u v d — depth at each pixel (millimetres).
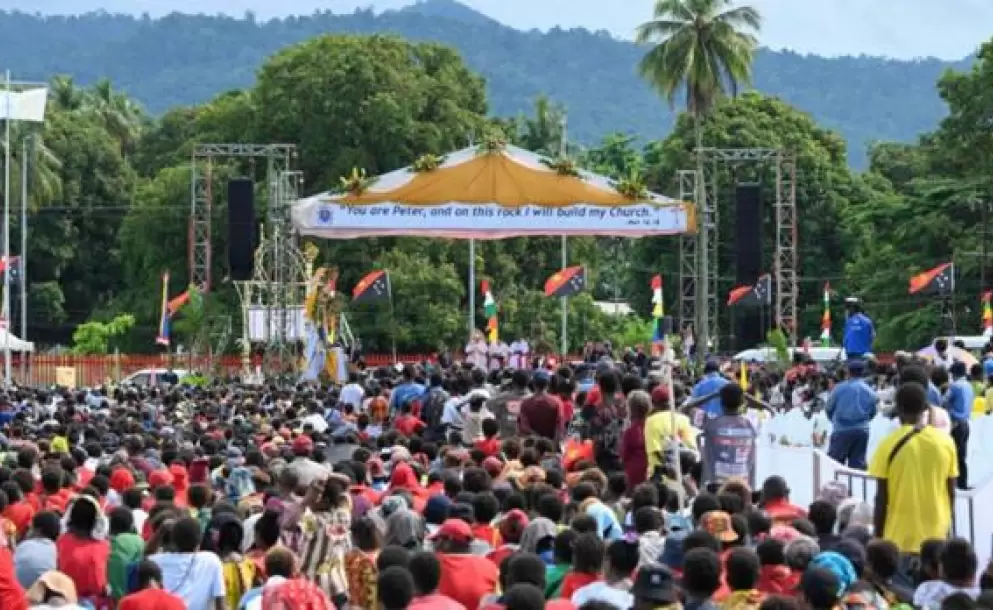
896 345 111812
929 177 122438
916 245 113938
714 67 109250
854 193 136000
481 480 24531
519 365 72750
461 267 121688
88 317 146000
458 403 37969
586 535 18562
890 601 18188
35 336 142875
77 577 21344
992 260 108438
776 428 36531
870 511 22234
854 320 40750
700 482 27344
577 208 57188
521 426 33469
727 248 129000
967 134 113875
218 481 29656
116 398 59938
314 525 21656
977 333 108750
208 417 48469
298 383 67562
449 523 19953
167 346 110875
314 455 29359
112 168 148875
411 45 131875
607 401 31047
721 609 16828
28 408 54375
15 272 112688
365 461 29500
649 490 22641
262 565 20891
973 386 39031
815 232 133250
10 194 133375
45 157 137125
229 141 129875
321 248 119500
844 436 30953
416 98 125312
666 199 57719
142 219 128250
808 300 133125
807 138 136250
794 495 32375
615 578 18250
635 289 134375
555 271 127312
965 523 25828
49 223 142875
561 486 25891
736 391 26828
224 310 119000
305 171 126000
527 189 57094
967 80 113875
